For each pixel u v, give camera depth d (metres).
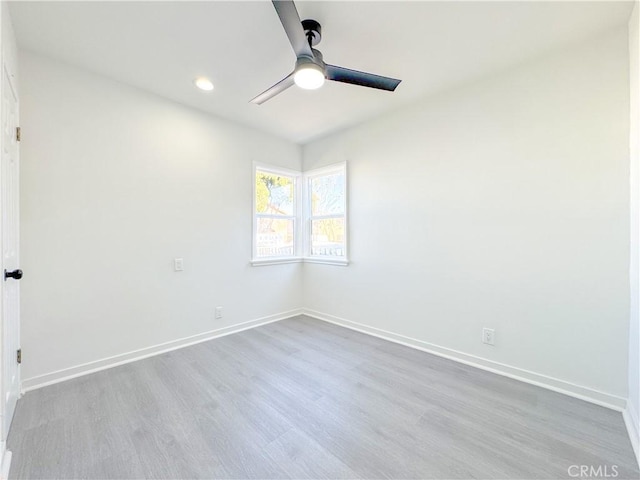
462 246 2.58
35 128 2.13
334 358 2.68
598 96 1.94
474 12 1.73
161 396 2.04
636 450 1.50
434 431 1.69
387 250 3.15
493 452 1.52
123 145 2.55
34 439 1.61
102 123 2.43
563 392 2.08
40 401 1.96
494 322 2.41
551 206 2.13
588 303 2.00
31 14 1.73
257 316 3.62
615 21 1.80
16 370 1.90
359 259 3.44
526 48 2.05
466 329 2.57
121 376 2.32
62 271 2.26
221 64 2.27
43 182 2.17
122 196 2.55
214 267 3.20
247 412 1.87
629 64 1.82
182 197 2.93
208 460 1.48
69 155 2.28
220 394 2.07
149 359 2.63
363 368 2.48
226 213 3.29
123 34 1.93
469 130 2.52
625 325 1.87
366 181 3.35
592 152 1.96
